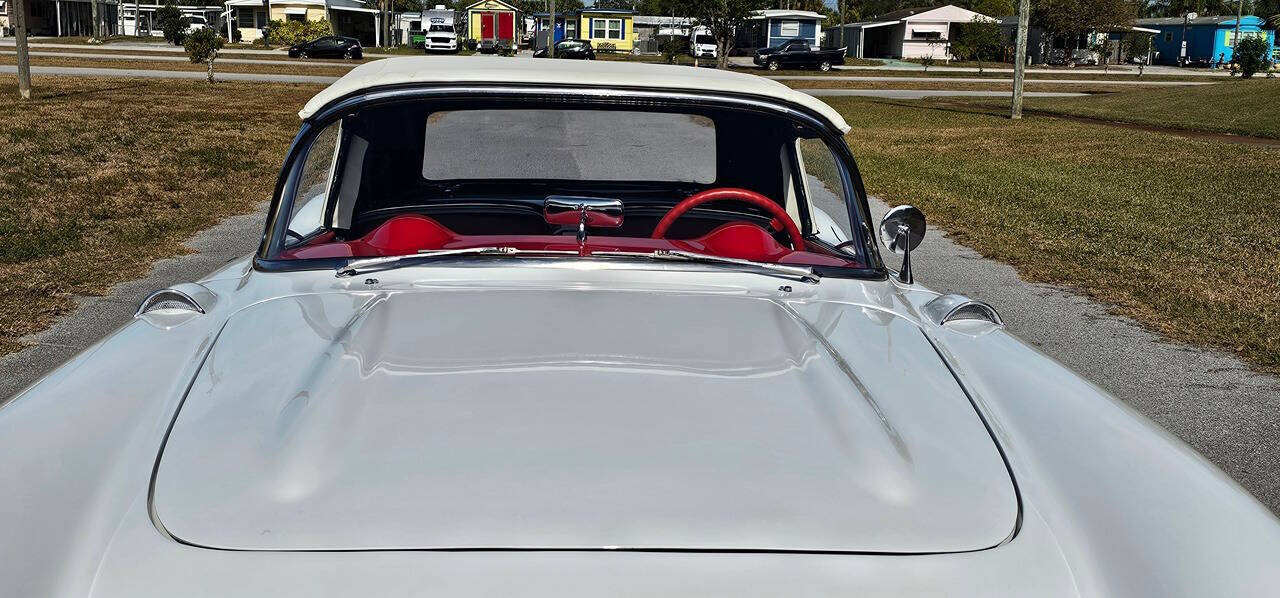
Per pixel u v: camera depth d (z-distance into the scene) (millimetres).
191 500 1334
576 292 1995
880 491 1379
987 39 62250
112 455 1479
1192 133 21438
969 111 27141
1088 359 5090
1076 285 6699
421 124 2611
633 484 1336
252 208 9203
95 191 9680
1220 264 7426
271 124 17844
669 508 1306
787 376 1649
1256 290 6605
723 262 2189
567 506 1299
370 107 2375
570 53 52094
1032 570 1303
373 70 2443
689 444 1421
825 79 44312
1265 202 10758
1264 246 8156
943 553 1302
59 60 41062
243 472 1377
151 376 1730
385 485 1327
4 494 1361
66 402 1627
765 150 2705
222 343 1823
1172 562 1333
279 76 35812
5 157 11859
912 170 13352
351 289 2062
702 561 1249
